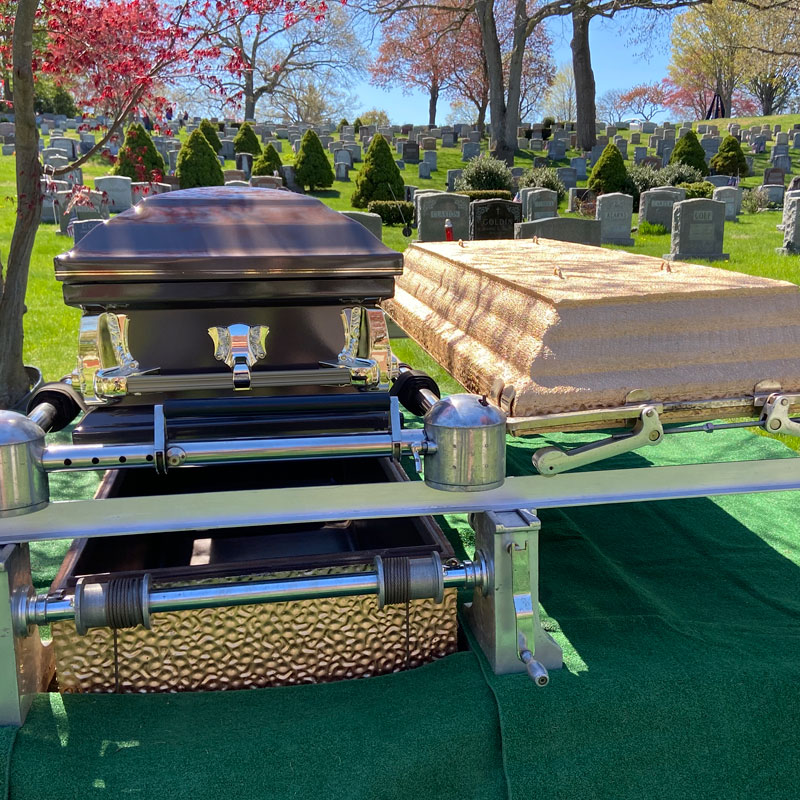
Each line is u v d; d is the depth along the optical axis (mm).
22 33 5242
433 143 36219
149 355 2709
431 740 1993
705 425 2469
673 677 2215
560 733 2088
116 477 2977
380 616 2303
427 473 2281
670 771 2123
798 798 2143
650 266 3398
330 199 25000
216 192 3199
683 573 3176
